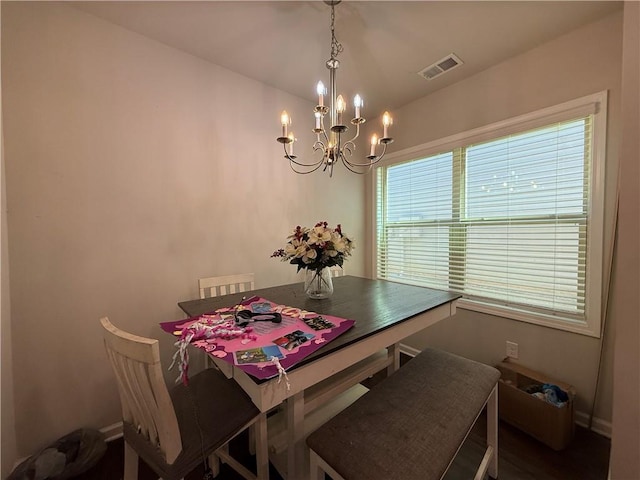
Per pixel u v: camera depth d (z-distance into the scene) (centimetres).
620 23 155
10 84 136
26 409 143
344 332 113
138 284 175
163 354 186
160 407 86
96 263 161
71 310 154
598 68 162
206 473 131
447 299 163
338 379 138
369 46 185
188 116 193
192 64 194
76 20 152
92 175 159
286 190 248
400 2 148
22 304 141
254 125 226
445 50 189
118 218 168
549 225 186
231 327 116
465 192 232
